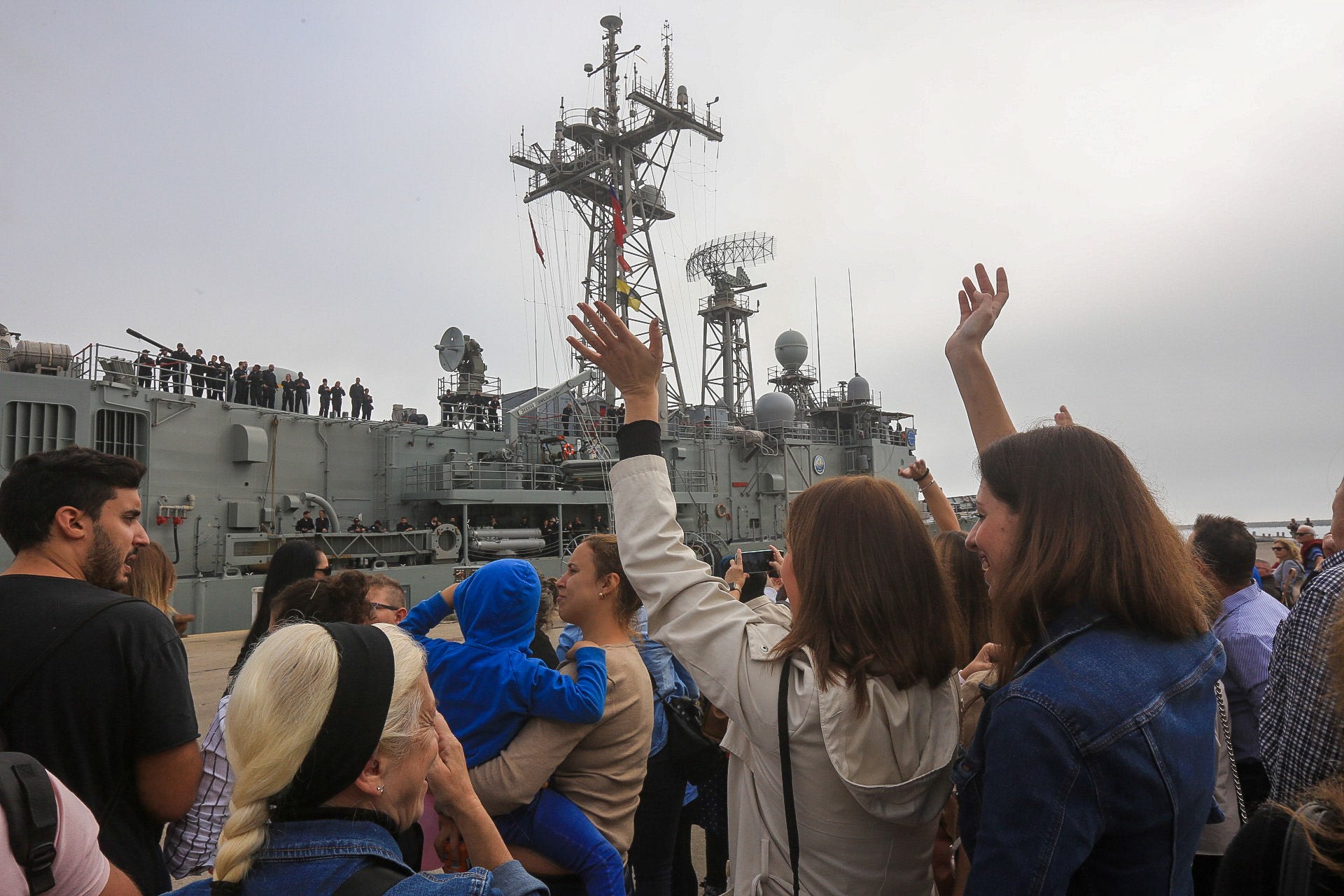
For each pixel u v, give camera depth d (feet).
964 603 9.34
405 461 64.59
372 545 57.36
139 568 13.09
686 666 6.54
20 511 8.50
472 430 69.05
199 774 8.42
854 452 98.37
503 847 6.20
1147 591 5.26
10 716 7.34
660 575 6.78
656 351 7.27
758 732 6.18
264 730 4.54
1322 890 3.47
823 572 6.07
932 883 6.45
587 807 9.87
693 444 80.53
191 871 9.46
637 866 12.00
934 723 6.14
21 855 4.96
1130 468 5.72
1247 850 3.98
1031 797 4.75
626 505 7.09
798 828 6.09
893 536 6.15
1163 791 4.87
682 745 11.26
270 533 53.36
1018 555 5.74
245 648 13.73
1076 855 4.66
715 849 15.74
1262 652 11.02
